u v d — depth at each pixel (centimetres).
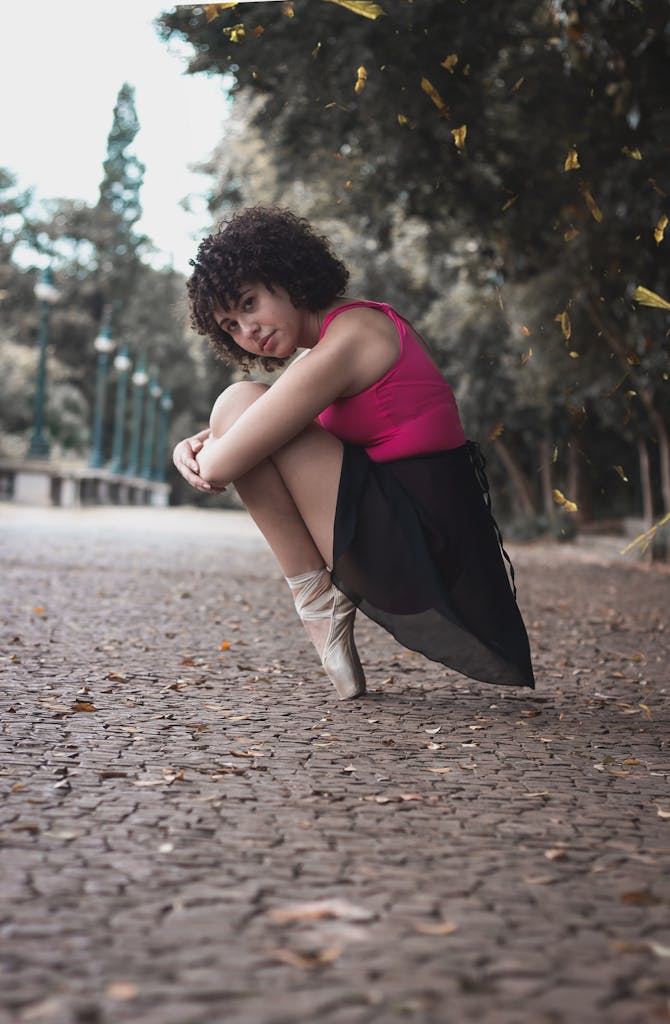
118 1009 173
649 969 194
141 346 6656
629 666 584
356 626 712
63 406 5150
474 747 367
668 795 315
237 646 591
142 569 1073
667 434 1719
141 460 6794
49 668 490
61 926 205
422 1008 176
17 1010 172
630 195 1132
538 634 725
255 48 945
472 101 1038
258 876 235
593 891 233
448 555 405
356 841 262
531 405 2367
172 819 273
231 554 1406
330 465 409
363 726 393
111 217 6800
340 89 992
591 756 361
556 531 2577
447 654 405
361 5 335
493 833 273
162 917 211
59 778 307
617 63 1051
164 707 414
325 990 182
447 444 409
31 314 6412
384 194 1294
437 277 2319
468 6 906
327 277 409
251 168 2066
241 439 396
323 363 394
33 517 2062
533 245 1270
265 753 346
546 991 184
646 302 346
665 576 1468
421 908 220
